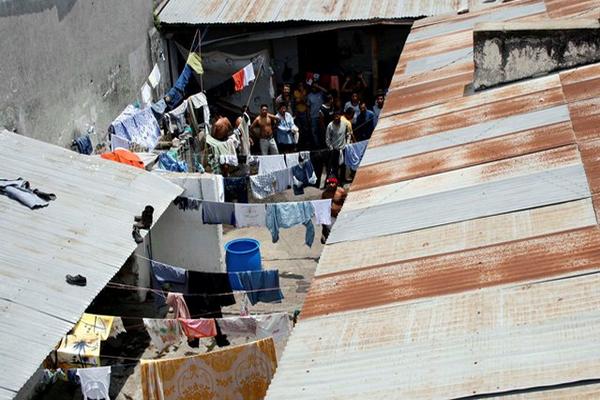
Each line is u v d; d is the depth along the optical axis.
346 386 4.89
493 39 9.58
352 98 19.05
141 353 12.10
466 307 5.36
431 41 12.77
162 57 19.80
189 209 13.06
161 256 13.57
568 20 9.66
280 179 14.77
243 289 11.41
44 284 9.51
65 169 11.94
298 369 5.15
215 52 19.97
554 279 5.38
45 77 13.68
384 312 5.57
